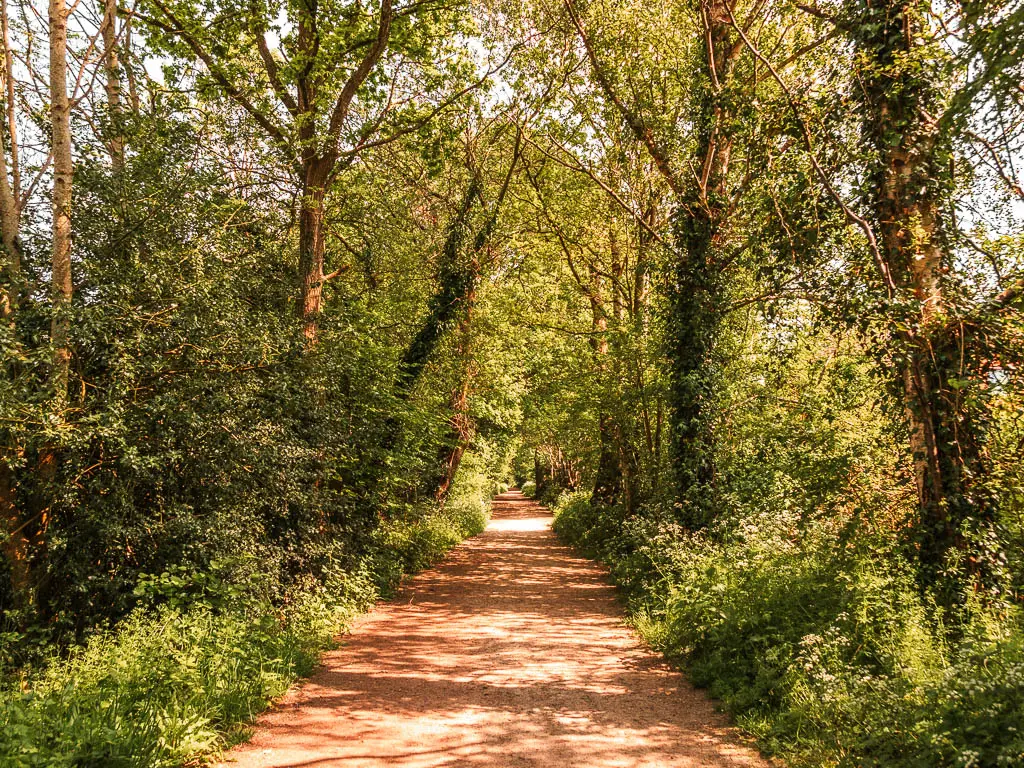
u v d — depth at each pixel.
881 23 7.71
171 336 7.91
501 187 21.27
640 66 15.38
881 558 7.48
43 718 4.71
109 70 10.23
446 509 24.88
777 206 9.29
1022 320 6.79
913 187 7.59
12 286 7.54
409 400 16.75
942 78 7.24
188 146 8.93
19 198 8.59
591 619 11.03
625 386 17.78
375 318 16.47
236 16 12.77
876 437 8.86
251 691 6.43
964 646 5.27
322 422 11.07
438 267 17.95
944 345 7.24
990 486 6.88
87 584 7.59
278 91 13.75
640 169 18.38
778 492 10.31
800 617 7.05
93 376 8.01
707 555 10.60
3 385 6.51
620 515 19.38
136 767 4.52
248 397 9.24
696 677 7.30
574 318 22.69
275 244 12.35
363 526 13.57
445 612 11.60
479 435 25.78
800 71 12.02
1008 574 6.65
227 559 8.00
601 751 5.45
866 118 8.18
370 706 6.55
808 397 11.05
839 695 5.47
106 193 7.88
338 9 13.32
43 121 8.66
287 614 9.34
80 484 7.69
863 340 8.38
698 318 12.90
